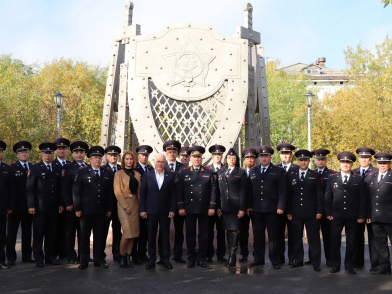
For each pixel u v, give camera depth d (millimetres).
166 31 8102
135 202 6094
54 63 27984
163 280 5246
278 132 30750
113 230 6648
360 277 5449
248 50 8328
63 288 4887
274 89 30922
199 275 5512
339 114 21312
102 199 6066
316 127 23391
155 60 8055
